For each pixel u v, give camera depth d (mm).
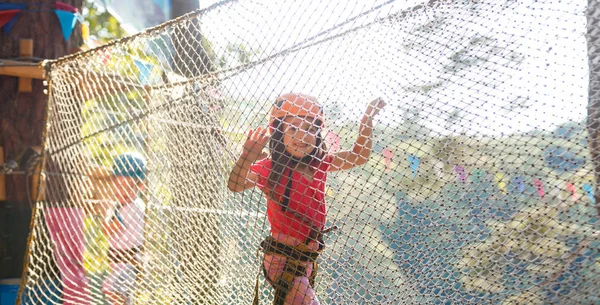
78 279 4953
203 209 3838
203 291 3736
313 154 3029
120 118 5340
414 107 2814
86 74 4703
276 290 3119
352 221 2939
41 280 5051
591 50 2477
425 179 2809
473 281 2600
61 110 4918
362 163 3012
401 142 2904
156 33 3727
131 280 4703
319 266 3240
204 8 3273
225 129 3504
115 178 5020
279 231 3092
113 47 4160
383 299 2867
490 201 2637
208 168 3832
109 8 7629
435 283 2717
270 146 3074
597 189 2352
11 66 5324
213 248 3717
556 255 2402
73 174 5016
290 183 3061
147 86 4793
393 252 2848
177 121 4176
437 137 2787
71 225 4883
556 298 2334
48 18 5715
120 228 4898
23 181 5555
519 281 2479
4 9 5582
